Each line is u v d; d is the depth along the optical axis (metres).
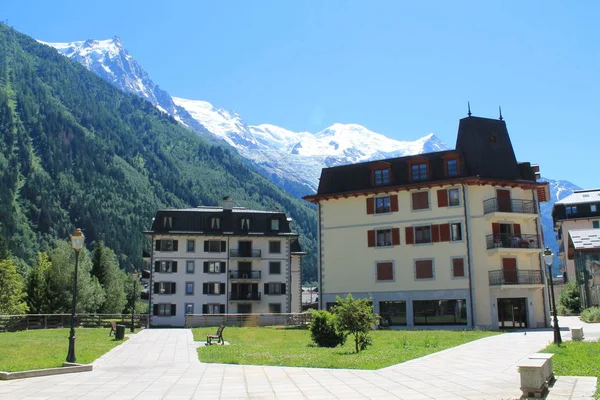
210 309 75.50
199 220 77.56
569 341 26.88
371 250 51.41
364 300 25.56
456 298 47.25
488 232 47.78
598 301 53.91
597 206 89.69
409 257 49.62
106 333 41.78
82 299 83.06
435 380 16.00
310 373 17.98
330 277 52.91
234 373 18.45
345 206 53.53
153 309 74.44
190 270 76.00
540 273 47.50
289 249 79.00
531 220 49.53
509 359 20.84
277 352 25.28
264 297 77.19
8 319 44.50
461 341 29.50
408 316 48.81
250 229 78.44
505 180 48.78
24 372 18.06
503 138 52.00
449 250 48.19
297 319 51.53
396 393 14.07
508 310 46.59
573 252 62.34
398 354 22.73
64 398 14.16
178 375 18.27
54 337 36.03
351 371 18.23
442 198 49.22
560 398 12.80
